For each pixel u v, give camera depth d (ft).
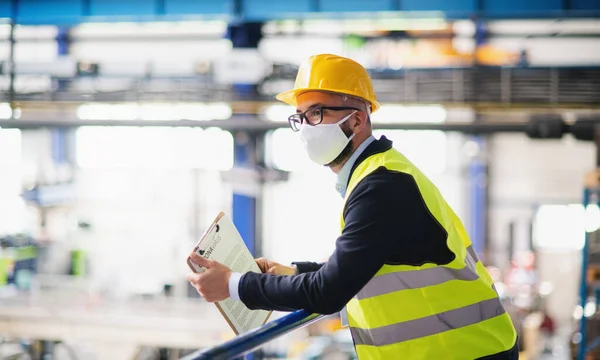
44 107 31.81
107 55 45.73
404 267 6.54
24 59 47.29
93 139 56.13
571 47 49.98
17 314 31.96
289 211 56.18
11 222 55.83
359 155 7.16
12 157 57.26
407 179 6.46
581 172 56.39
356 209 6.38
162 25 44.01
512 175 57.21
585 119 29.17
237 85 29.89
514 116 38.47
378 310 6.70
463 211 56.34
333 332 37.50
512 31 49.75
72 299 34.45
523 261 49.90
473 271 6.86
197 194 47.21
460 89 29.12
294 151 53.42
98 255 42.22
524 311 44.80
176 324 30.66
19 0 31.42
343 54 38.40
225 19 29.84
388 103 29.66
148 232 48.16
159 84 30.60
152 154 55.36
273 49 43.37
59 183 43.88
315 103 7.26
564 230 56.18
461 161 55.62
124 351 30.58
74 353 31.42
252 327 7.47
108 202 53.83
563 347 45.19
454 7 28.60
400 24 33.45
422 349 6.66
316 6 29.25
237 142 30.71
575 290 55.31
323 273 6.29
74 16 31.12
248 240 31.78
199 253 7.00
